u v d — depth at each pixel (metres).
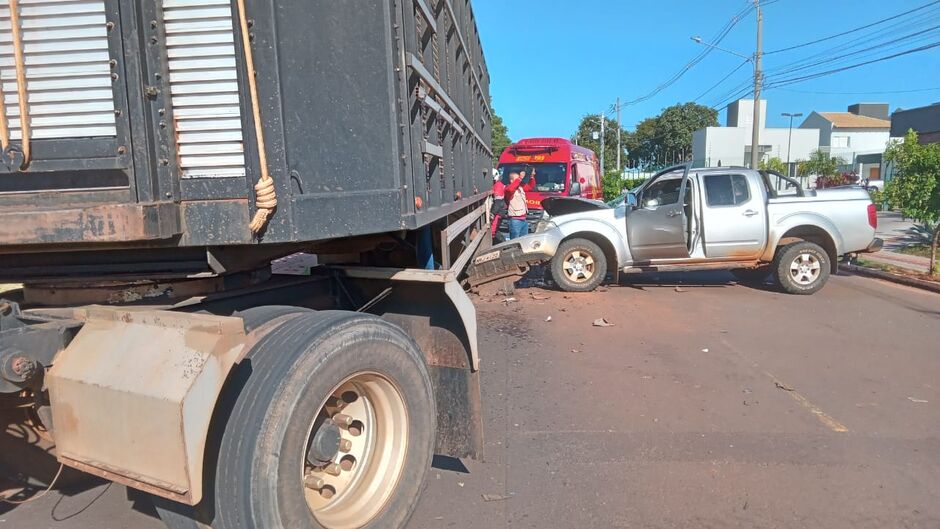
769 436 4.60
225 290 3.18
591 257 9.97
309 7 2.65
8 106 2.28
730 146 49.41
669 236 9.62
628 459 4.25
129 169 2.34
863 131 74.56
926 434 4.61
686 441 4.53
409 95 3.38
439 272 3.69
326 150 2.73
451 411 3.84
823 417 4.95
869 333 7.47
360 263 4.36
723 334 7.48
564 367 6.27
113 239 2.27
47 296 2.91
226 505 2.43
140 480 2.26
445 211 5.00
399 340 3.12
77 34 2.28
